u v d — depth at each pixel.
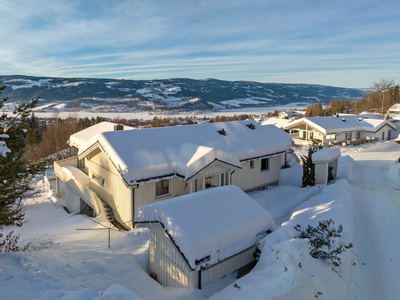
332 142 41.38
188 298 7.71
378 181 22.05
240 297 6.34
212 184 17.30
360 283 8.63
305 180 21.39
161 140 17.34
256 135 21.98
